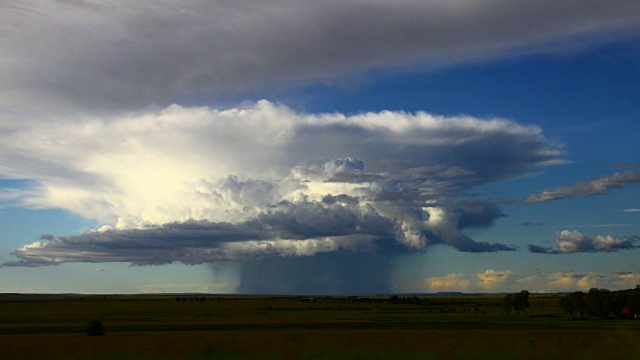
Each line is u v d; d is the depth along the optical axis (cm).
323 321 14862
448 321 14962
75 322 14512
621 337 8700
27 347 7419
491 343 7694
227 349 6944
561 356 6147
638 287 18912
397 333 9950
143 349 7025
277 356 6206
